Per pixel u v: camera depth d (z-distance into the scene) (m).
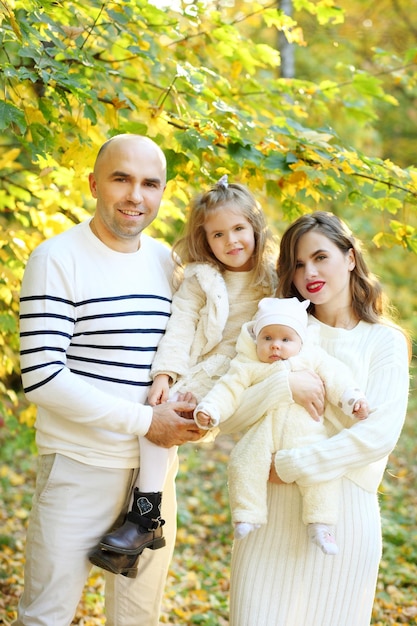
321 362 3.09
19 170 5.25
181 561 6.43
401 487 8.30
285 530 3.05
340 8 4.82
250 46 4.84
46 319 3.13
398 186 4.24
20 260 4.99
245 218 3.31
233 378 3.10
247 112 4.78
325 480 2.91
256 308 3.39
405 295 11.83
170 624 4.98
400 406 3.03
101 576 5.77
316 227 3.18
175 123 4.21
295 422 3.01
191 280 3.41
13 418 5.41
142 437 3.25
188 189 4.68
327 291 3.17
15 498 7.92
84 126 4.14
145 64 4.50
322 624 3.01
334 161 4.18
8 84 3.90
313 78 11.29
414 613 5.14
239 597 3.05
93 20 4.32
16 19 3.62
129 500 3.39
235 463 3.04
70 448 3.24
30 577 3.27
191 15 4.40
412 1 11.45
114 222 3.19
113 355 3.22
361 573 3.03
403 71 5.38
